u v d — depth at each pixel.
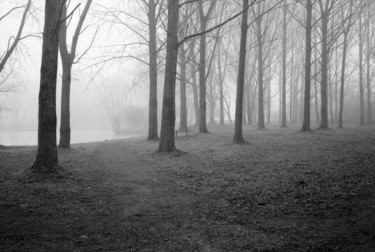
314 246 4.50
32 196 6.97
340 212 5.79
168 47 13.10
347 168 8.88
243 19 15.32
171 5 12.91
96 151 14.90
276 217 5.77
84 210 6.27
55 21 8.81
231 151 13.41
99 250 4.46
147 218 5.88
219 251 4.43
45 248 4.46
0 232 4.98
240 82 15.80
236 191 7.50
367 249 4.38
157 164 11.27
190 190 7.84
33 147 17.42
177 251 4.45
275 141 16.45
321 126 24.41
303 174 8.57
